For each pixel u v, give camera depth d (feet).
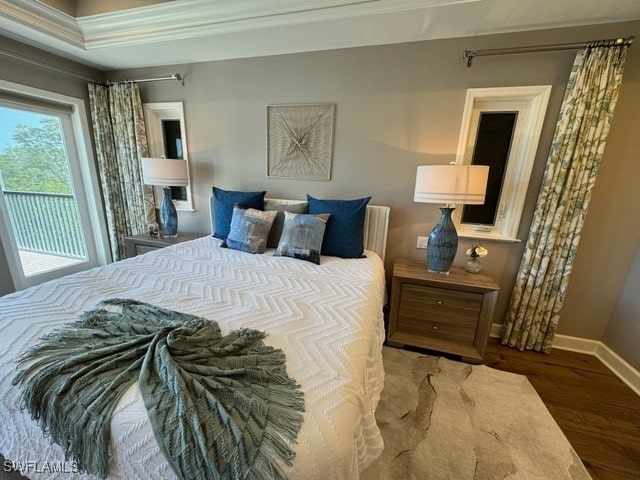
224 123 8.94
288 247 6.85
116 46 7.57
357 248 7.13
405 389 5.58
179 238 9.21
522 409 5.19
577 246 6.53
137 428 2.18
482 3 5.30
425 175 6.28
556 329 7.13
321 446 2.14
